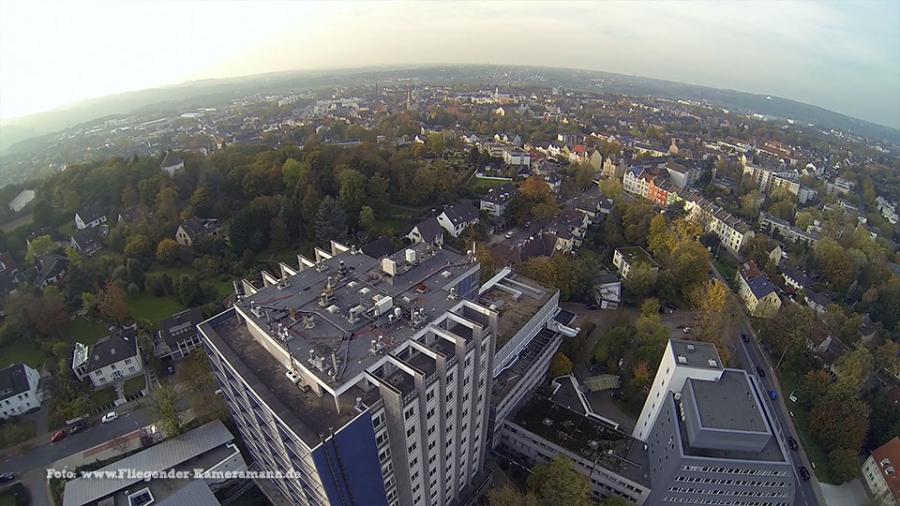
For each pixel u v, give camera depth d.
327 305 80.38
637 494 96.94
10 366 117.75
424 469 76.38
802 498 110.69
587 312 169.25
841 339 156.50
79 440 110.25
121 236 173.25
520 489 104.44
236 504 98.38
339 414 63.66
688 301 174.12
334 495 63.22
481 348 76.44
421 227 193.62
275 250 182.38
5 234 176.25
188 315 139.38
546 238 192.25
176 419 106.44
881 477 107.69
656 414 100.50
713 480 87.94
